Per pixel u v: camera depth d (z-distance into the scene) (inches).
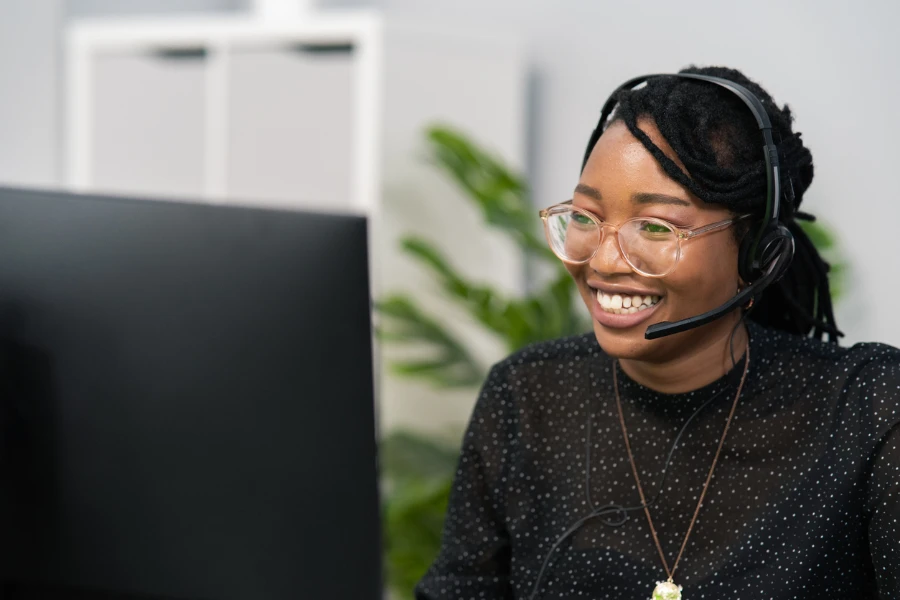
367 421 30.6
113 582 32.5
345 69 99.9
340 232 30.1
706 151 34.9
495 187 89.6
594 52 111.0
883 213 90.9
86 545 32.5
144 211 31.2
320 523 31.0
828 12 93.8
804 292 42.2
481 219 108.6
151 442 31.6
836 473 37.7
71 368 31.9
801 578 37.1
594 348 44.2
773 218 35.1
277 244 30.4
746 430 39.3
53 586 33.0
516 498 43.2
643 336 36.7
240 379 30.9
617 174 35.3
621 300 36.5
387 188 100.6
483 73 107.6
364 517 30.8
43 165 122.0
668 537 39.3
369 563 31.0
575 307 87.7
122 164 112.8
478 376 90.9
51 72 121.4
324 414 30.6
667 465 39.8
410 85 101.3
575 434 42.9
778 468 38.6
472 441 44.9
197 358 31.1
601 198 35.7
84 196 31.5
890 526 36.6
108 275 31.4
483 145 108.3
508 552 44.7
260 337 30.7
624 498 40.6
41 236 31.7
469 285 86.1
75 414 32.0
